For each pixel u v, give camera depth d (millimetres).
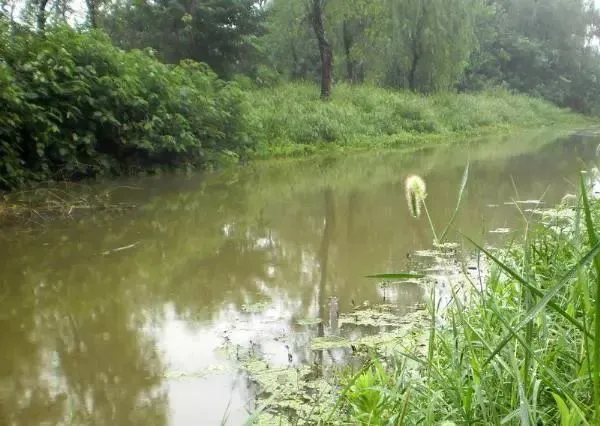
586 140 16859
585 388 1603
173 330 3279
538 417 1560
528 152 13031
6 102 6805
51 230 5477
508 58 33406
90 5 13555
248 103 10977
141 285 4039
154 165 8938
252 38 17609
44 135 7102
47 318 3443
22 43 7801
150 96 8625
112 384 2678
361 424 1818
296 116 13523
